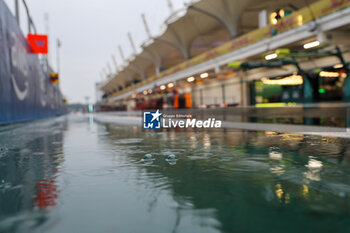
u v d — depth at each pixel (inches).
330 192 72.7
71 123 582.6
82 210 61.7
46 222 54.8
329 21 367.9
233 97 794.8
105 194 73.7
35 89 673.0
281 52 433.7
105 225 53.0
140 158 132.3
